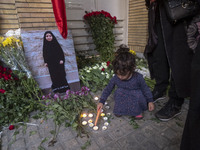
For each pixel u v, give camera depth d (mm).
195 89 819
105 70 3043
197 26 1408
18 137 1651
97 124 1800
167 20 1608
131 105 1771
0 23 2547
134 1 4398
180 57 1598
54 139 1589
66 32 2641
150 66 2209
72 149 1453
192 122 839
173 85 1762
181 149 985
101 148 1444
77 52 3984
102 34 3557
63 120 1885
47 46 2512
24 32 2354
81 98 2250
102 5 4254
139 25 4438
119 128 1716
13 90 2002
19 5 2301
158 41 1910
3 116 1892
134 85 1708
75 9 3799
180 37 1552
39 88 2328
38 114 2031
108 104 2258
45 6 2486
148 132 1631
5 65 2330
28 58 2385
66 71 2668
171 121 1800
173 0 1384
